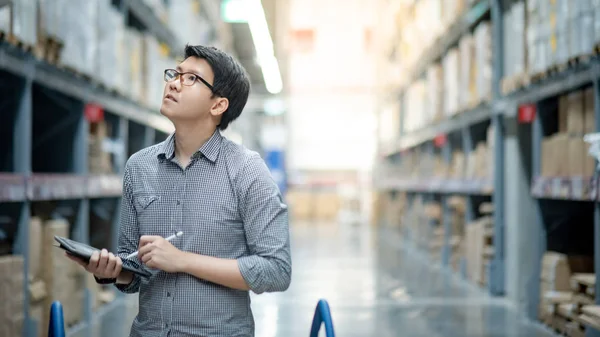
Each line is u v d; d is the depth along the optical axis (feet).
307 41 70.38
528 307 15.33
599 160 10.81
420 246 33.12
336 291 20.21
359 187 69.92
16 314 10.78
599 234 11.10
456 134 27.55
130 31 17.99
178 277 5.22
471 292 19.83
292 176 69.62
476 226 21.06
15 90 11.59
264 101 65.51
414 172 35.73
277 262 5.23
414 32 31.58
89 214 18.47
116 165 18.33
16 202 11.55
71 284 14.10
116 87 16.22
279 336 13.96
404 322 15.33
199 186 5.32
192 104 5.23
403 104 38.70
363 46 69.97
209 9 31.50
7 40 10.14
